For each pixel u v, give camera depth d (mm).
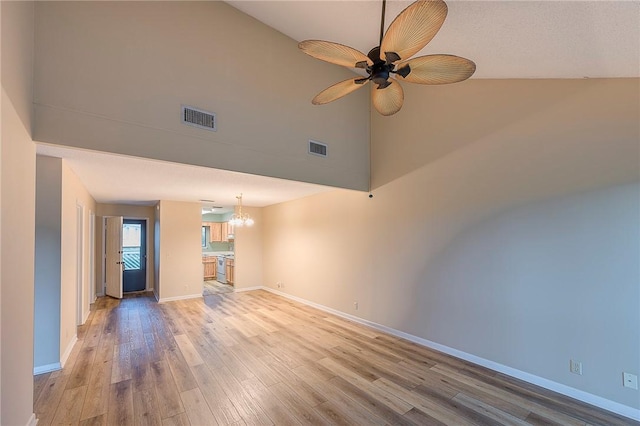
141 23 2697
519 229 2992
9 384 1743
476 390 2756
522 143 2994
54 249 3182
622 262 2402
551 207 2787
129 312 5461
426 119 3877
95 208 6578
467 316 3387
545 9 1762
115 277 6609
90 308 5707
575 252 2637
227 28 3260
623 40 1891
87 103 2387
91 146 2387
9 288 1722
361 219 4773
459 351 3447
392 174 4293
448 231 3594
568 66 2443
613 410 2410
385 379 2965
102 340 4023
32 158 2154
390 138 4340
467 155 3438
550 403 2543
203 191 5234
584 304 2576
